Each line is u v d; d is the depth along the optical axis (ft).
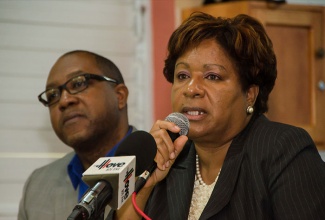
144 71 17.89
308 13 16.16
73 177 12.78
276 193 7.74
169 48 9.06
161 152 7.98
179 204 8.81
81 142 12.73
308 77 16.21
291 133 8.17
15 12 17.35
